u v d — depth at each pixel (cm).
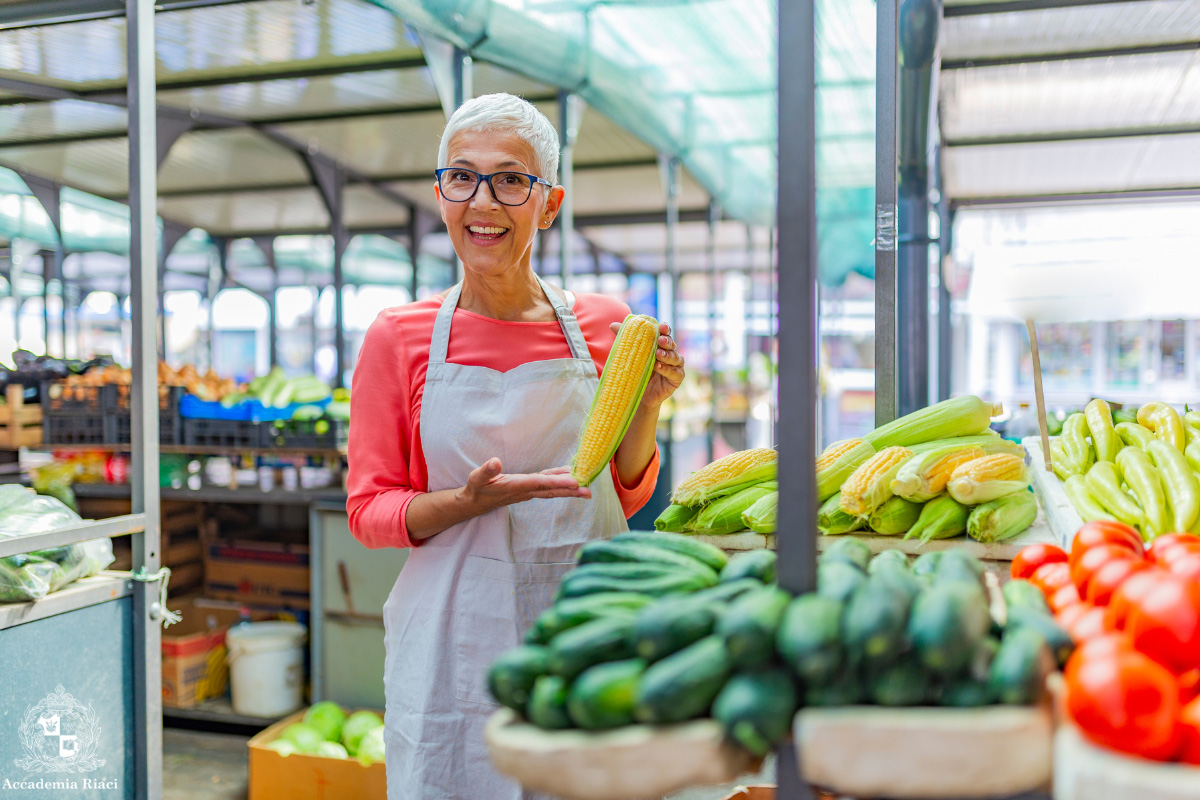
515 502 140
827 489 172
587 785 68
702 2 363
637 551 95
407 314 162
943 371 580
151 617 203
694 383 903
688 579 89
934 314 627
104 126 525
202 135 578
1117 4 370
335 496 324
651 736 68
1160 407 204
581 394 157
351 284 1417
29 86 436
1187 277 196
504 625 147
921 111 359
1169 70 452
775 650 70
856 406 1040
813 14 77
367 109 520
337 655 312
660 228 1077
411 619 152
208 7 354
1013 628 80
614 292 1430
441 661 148
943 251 575
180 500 365
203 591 371
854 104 479
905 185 399
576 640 73
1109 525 110
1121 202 725
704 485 173
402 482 158
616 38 399
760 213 875
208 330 1126
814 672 67
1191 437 192
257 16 364
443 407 153
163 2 338
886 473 162
